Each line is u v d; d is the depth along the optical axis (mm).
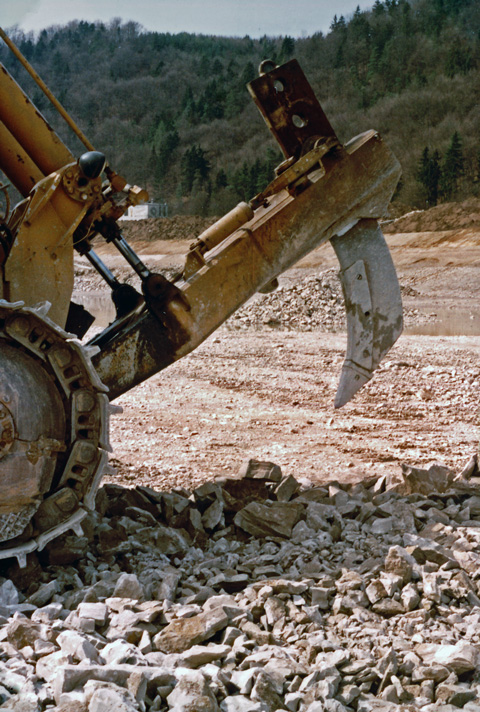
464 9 172750
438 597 4039
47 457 4176
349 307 5949
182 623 3613
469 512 5543
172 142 147125
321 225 5715
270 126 5789
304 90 5781
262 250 5562
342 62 159125
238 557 4746
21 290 4887
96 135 166500
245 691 3137
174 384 13078
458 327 25109
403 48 148750
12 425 4023
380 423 10227
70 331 5746
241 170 119500
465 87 122625
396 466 7883
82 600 4043
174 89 187125
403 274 50875
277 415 10703
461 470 7172
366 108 134000
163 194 135750
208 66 197625
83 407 4281
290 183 5664
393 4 178125
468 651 3457
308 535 5004
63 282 5020
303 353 17250
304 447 8828
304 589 4094
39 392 4172
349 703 3164
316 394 12375
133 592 4023
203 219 86250
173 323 5355
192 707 2896
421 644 3602
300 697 3098
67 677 3018
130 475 7359
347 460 8188
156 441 8992
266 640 3594
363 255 5914
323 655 3420
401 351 16797
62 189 4934
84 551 4715
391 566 4289
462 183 97688
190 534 5180
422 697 3236
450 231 61906
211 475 7453
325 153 5660
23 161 5312
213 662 3391
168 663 3350
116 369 5301
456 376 13688
